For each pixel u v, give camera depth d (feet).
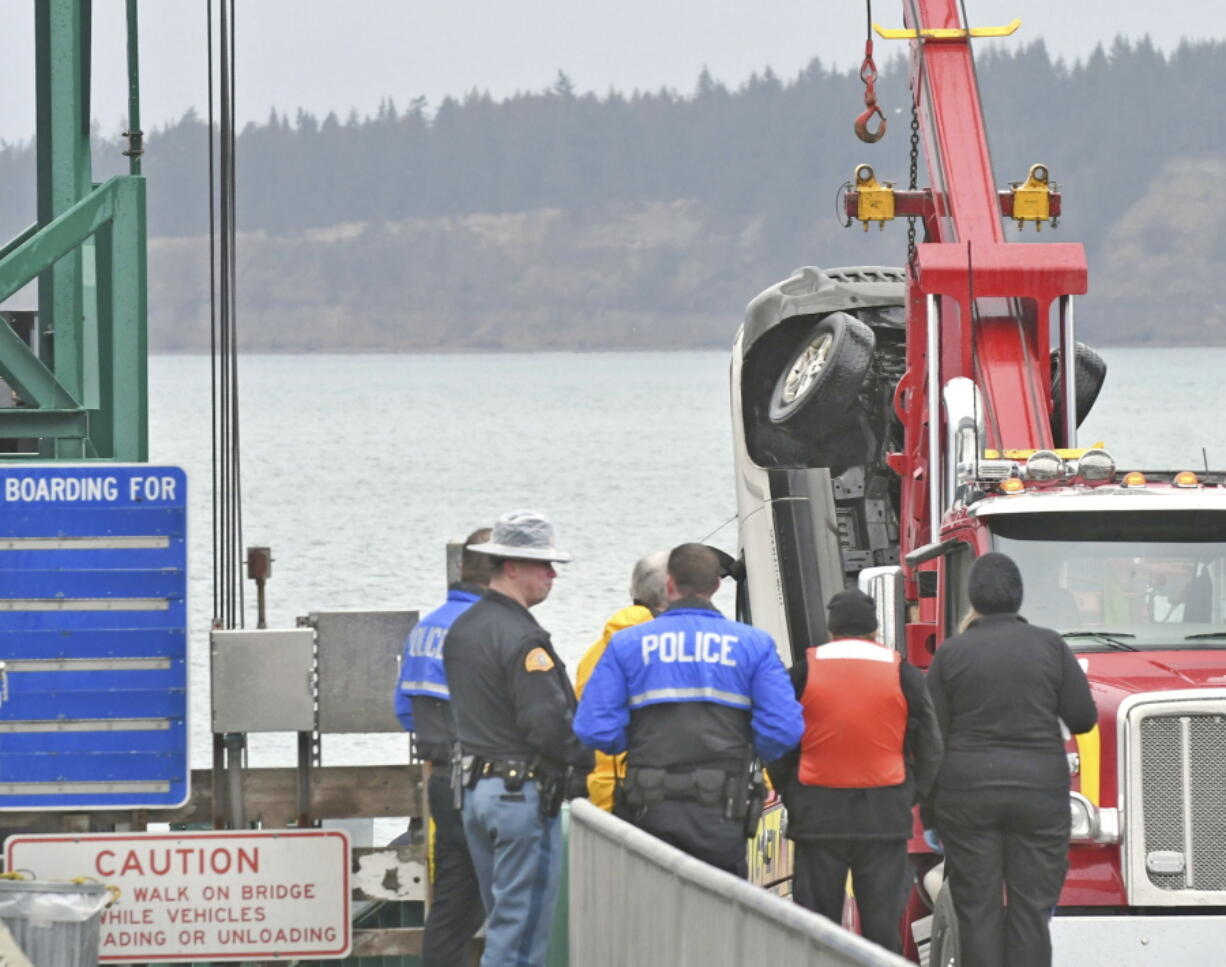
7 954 106.01
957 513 136.87
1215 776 113.91
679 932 87.25
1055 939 112.88
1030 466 131.95
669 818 99.40
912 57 183.42
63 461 124.47
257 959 115.24
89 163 136.05
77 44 129.59
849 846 106.32
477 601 102.83
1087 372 172.04
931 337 155.22
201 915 115.24
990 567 110.73
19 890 109.40
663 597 114.62
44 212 144.56
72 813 118.11
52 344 150.82
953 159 171.73
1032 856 108.68
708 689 99.91
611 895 99.04
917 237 184.96
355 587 546.67
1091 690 117.60
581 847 106.52
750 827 101.04
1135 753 113.80
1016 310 158.61
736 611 211.00
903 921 137.18
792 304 200.75
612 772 115.85
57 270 129.08
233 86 136.46
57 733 116.78
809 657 106.93
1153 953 112.57
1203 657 123.65
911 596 152.15
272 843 115.24
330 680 118.42
